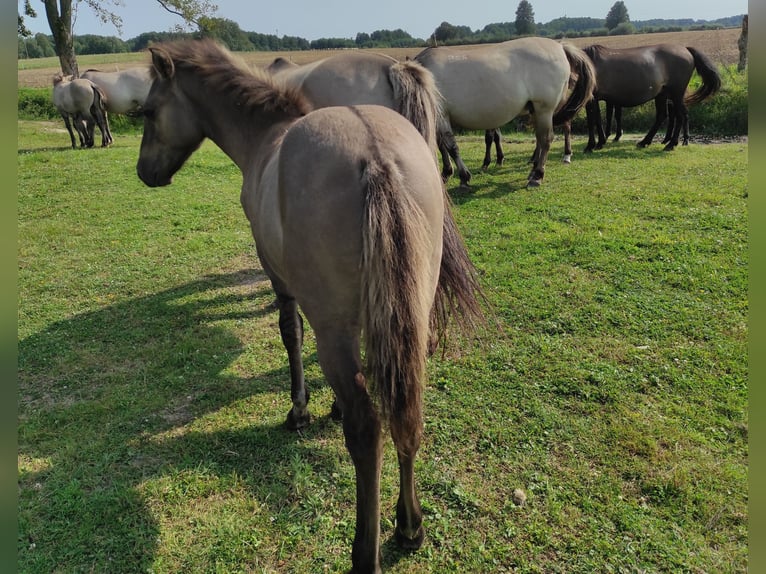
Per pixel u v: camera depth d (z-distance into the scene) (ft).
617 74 33.47
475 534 7.65
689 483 8.22
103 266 18.69
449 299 8.43
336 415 10.37
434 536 7.63
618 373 11.01
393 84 12.24
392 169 5.88
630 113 48.26
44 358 13.07
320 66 13.62
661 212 19.90
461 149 39.27
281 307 9.26
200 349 13.28
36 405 11.31
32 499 8.67
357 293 5.96
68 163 34.22
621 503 7.99
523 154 35.63
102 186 28.71
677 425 9.50
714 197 21.01
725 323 12.46
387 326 5.54
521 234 18.79
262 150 8.73
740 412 9.66
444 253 8.16
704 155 31.04
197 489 8.73
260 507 8.36
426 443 9.46
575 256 16.60
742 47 55.57
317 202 5.89
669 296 13.85
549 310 13.66
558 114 28.27
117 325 14.69
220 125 10.12
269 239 7.14
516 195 23.89
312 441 9.87
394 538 7.63
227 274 18.06
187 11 65.77
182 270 18.35
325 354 6.25
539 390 10.71
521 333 12.76
